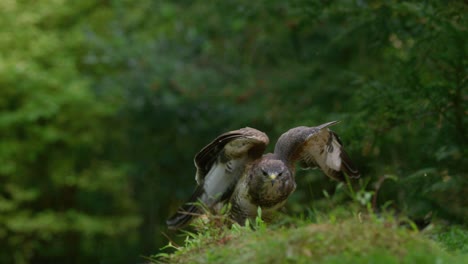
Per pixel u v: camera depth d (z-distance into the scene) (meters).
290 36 15.55
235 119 17.19
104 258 22.81
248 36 17.39
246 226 5.72
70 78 19.78
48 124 20.52
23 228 19.66
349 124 9.66
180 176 20.98
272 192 6.85
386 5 10.05
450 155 9.71
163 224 22.16
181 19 19.38
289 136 7.06
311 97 14.35
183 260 5.60
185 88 18.45
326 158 7.52
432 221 8.11
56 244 22.70
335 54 14.76
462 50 8.79
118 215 23.22
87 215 21.39
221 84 18.66
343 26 13.37
